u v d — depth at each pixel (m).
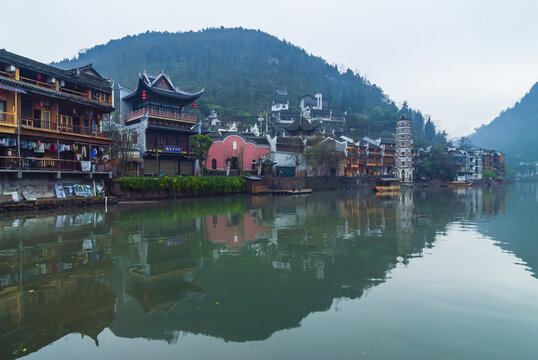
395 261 14.66
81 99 34.84
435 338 7.93
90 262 14.21
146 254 15.60
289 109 165.50
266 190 59.88
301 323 8.73
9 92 29.16
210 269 13.38
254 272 13.02
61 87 34.91
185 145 54.28
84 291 10.98
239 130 119.81
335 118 161.50
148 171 49.94
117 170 43.09
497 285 11.58
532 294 10.71
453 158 122.69
